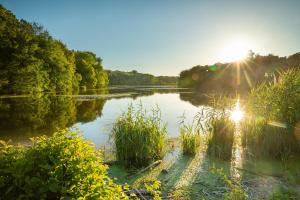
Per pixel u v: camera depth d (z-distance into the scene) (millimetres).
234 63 49812
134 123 8859
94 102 28016
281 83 9805
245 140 9648
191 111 20422
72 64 56844
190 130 9625
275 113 9398
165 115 18125
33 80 36719
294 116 9141
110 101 29453
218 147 8625
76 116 17641
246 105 10227
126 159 7898
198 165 7938
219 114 9789
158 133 8773
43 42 44656
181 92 51219
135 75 152000
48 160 3055
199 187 6312
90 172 3084
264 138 8719
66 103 26125
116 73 149000
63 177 3004
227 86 47562
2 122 14898
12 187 2787
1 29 34750
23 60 35812
